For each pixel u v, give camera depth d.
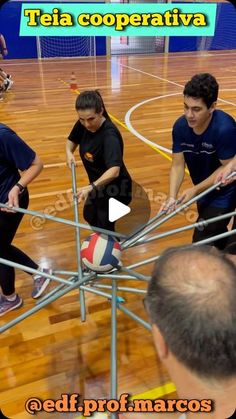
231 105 7.16
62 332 2.29
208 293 0.62
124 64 12.22
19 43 12.75
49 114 6.67
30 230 3.36
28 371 2.03
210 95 1.91
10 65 11.86
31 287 2.69
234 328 0.61
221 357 0.60
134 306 2.49
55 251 3.08
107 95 8.06
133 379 1.97
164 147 5.19
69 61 12.74
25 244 3.17
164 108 7.07
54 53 13.32
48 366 2.07
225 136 2.08
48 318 2.40
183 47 15.16
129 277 1.45
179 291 0.64
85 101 2.22
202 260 0.68
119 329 2.30
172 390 1.90
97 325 2.35
